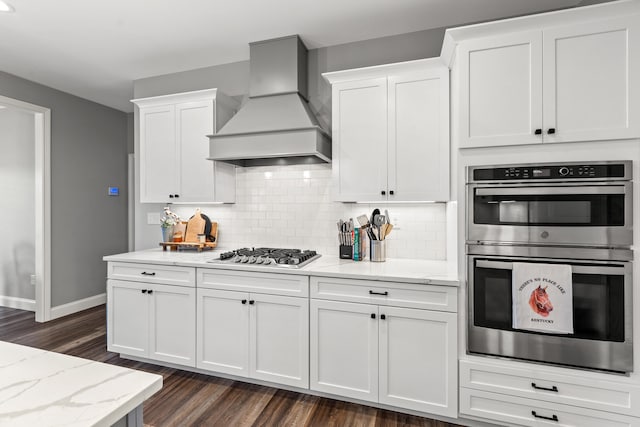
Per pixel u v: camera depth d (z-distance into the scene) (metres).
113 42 2.70
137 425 0.75
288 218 2.90
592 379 1.63
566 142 1.67
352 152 2.39
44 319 3.56
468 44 1.81
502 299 1.76
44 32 2.54
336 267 2.20
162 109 2.93
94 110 4.14
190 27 2.49
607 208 1.61
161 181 2.94
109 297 2.62
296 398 2.13
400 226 2.61
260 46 2.69
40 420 0.62
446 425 1.88
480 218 1.80
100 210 4.22
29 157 3.82
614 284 1.60
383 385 1.96
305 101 2.72
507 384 1.76
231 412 2.00
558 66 1.67
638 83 1.57
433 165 2.21
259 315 2.21
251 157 2.46
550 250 1.69
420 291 1.89
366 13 2.33
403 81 2.27
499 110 1.76
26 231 3.89
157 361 2.55
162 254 2.76
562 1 2.20
